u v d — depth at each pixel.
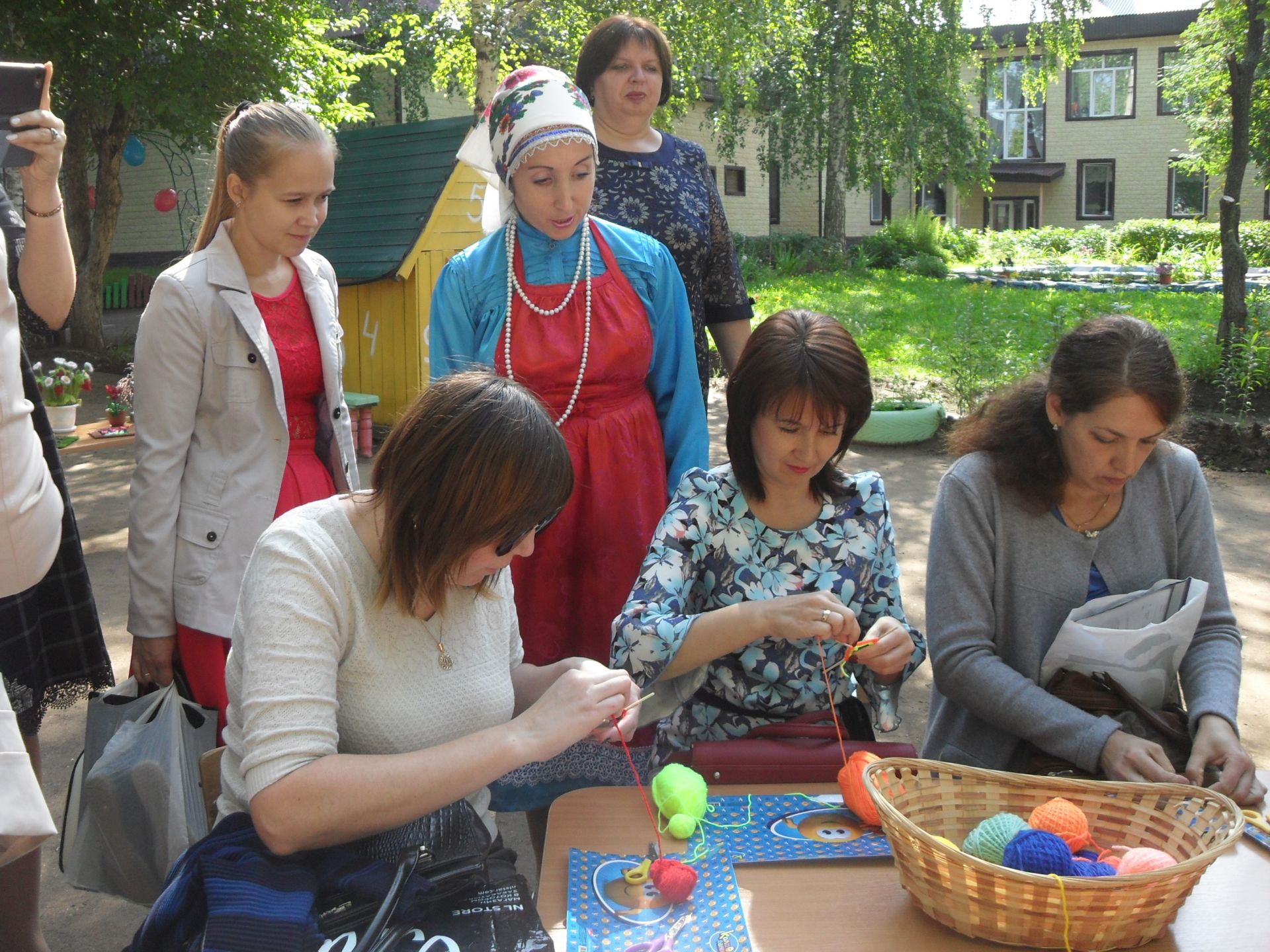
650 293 2.59
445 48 13.87
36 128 2.13
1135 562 2.15
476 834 1.58
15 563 1.79
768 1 13.44
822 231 26.12
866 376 1.89
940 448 7.65
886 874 1.55
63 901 2.83
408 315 7.70
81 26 9.33
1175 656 2.00
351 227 8.05
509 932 1.37
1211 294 15.15
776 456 1.92
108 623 4.58
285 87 10.18
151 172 17.80
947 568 2.14
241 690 1.57
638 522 2.56
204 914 1.38
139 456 2.44
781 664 2.02
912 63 18.56
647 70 2.88
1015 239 24.88
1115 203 27.94
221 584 2.46
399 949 1.32
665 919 1.44
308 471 2.63
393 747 1.57
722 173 24.09
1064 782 1.57
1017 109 28.31
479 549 1.44
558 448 1.43
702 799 1.68
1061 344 2.04
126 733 2.22
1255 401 8.03
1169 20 26.03
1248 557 5.41
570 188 2.37
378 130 8.48
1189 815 1.49
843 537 2.04
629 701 1.60
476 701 1.63
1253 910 1.48
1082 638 1.98
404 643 1.56
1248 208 26.12
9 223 2.25
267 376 2.50
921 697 4.04
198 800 2.21
